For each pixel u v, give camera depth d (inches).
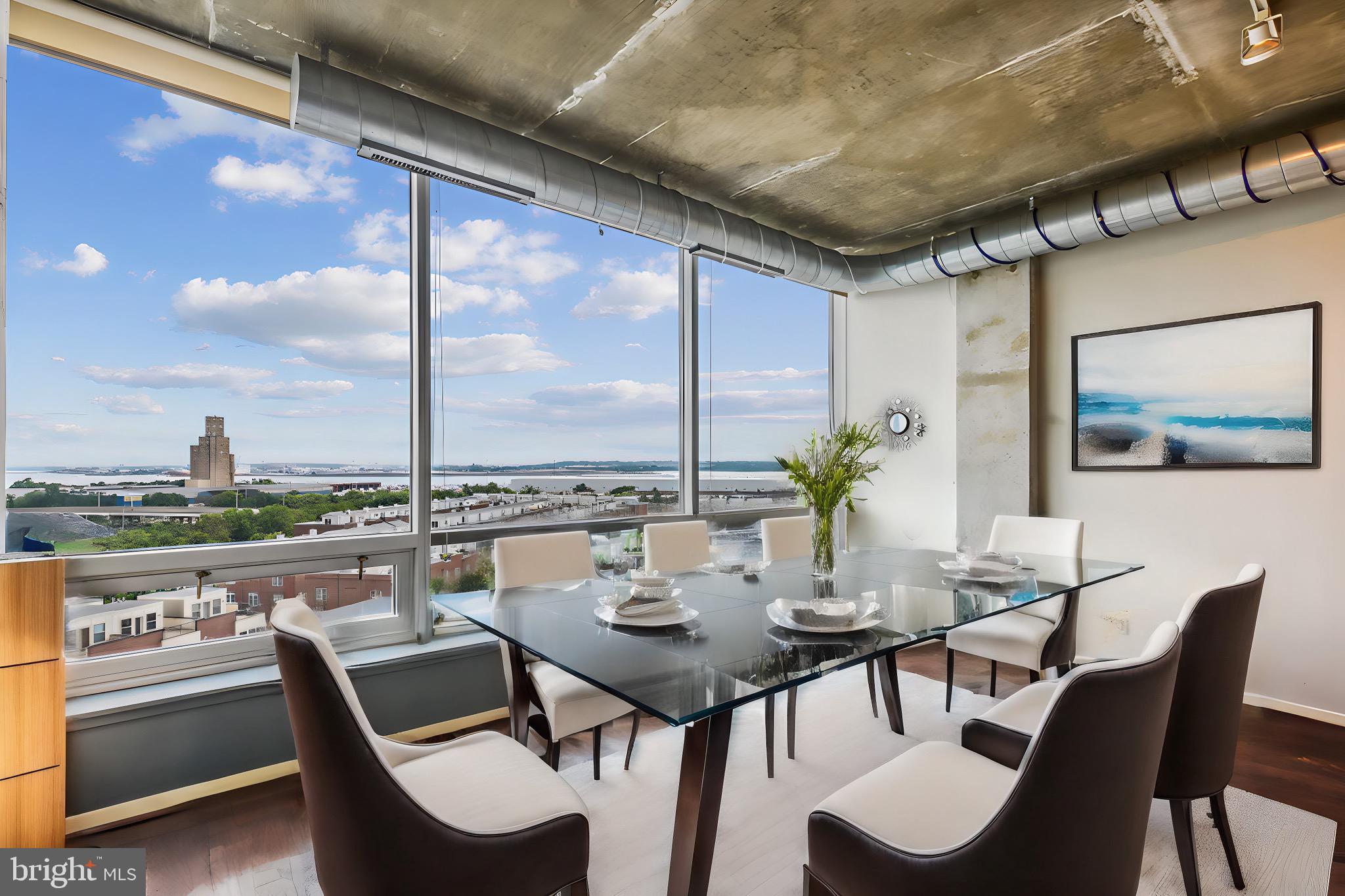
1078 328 157.2
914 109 114.7
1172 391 142.1
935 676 148.7
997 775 59.8
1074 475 157.5
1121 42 96.0
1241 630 68.2
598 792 96.5
